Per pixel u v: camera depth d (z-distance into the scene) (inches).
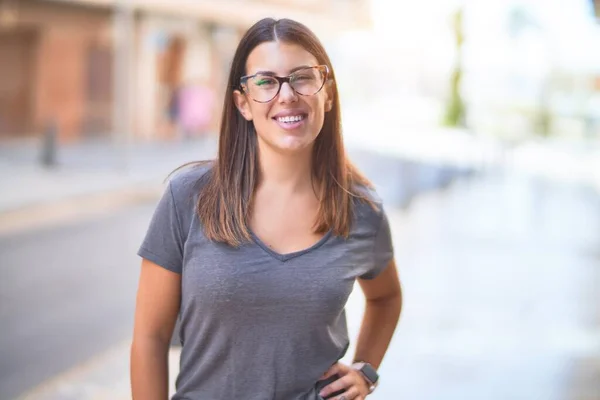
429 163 922.1
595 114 1643.7
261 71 81.0
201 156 820.0
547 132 1562.5
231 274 78.2
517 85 1809.8
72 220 474.6
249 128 84.2
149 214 510.3
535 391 208.8
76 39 890.1
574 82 1689.2
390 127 1528.1
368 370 90.4
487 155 1071.0
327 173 85.1
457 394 204.8
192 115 935.0
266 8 1058.1
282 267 79.4
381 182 722.2
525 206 634.2
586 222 553.3
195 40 1019.3
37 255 373.4
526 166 983.0
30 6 843.4
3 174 616.4
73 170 665.0
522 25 1696.6
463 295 320.2
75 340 244.5
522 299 317.4
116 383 207.5
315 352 81.1
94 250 389.1
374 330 95.8
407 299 309.6
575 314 295.6
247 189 82.6
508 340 257.4
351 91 2381.9
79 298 295.7
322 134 86.2
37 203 515.2
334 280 80.8
